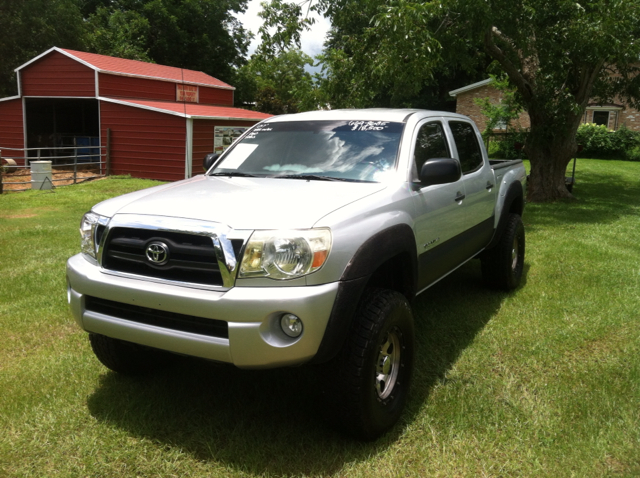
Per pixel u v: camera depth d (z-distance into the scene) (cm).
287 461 279
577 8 1050
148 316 284
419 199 354
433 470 272
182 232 271
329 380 279
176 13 3550
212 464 276
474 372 376
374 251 288
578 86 1303
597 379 365
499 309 509
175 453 283
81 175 1803
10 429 304
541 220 1027
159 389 352
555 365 388
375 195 321
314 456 283
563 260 688
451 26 1055
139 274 286
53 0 2825
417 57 894
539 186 1345
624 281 593
